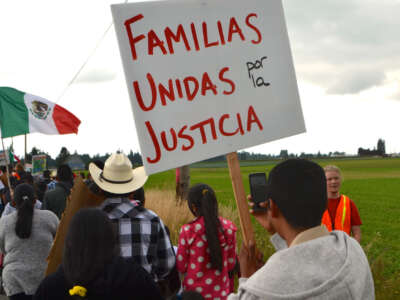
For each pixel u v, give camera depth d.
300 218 1.60
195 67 2.73
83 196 3.20
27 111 11.28
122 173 3.25
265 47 2.82
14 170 15.76
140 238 3.04
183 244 3.77
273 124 2.79
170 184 28.53
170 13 2.72
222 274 3.82
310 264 1.48
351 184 46.53
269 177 1.71
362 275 1.54
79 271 2.05
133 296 2.13
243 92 2.77
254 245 2.27
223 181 55.66
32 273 4.45
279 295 1.40
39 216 4.58
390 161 153.12
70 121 11.81
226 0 2.77
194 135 2.71
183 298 3.39
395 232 13.91
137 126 2.66
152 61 2.69
